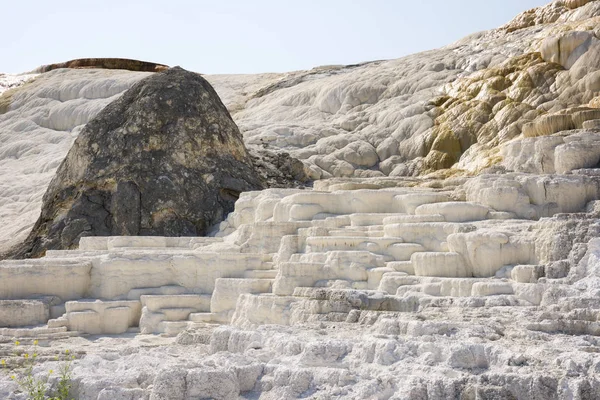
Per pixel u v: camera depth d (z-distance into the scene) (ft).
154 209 65.36
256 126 98.68
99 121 70.08
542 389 19.97
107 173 67.26
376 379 21.52
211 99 72.43
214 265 46.62
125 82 137.90
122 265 47.50
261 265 45.78
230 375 22.95
